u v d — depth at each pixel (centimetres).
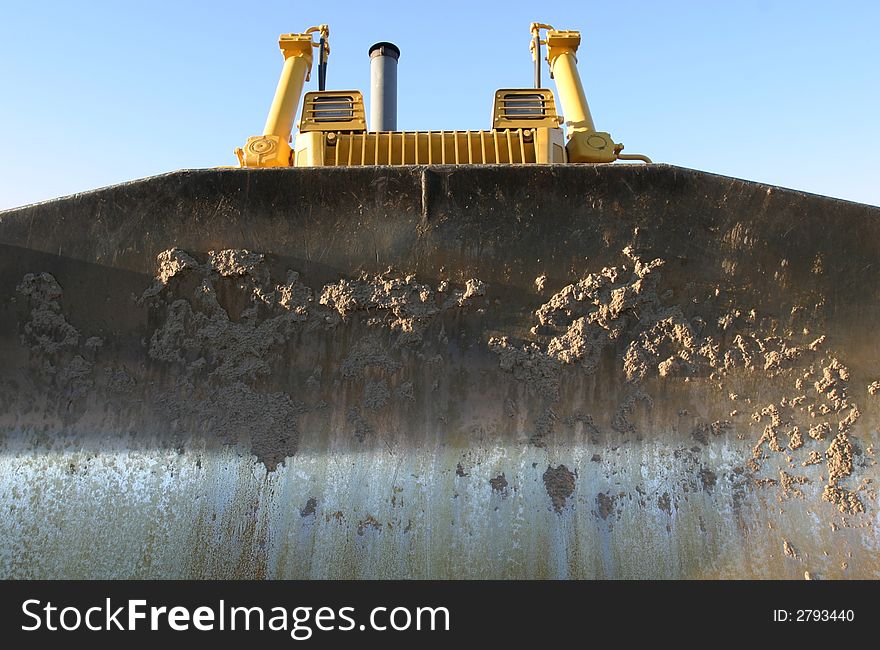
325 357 252
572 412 245
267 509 233
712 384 246
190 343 252
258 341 252
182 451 243
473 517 230
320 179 255
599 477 236
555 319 251
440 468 239
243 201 256
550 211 253
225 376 250
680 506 230
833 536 224
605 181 252
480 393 248
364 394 249
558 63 504
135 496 236
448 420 246
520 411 246
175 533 229
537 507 231
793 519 227
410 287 254
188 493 236
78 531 230
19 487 238
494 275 253
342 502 234
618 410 244
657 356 248
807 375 244
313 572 222
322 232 256
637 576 219
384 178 255
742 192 248
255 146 380
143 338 253
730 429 241
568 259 253
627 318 250
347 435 245
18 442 246
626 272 251
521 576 220
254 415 246
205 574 223
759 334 247
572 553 223
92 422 247
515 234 254
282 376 251
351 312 253
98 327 254
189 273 255
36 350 253
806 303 247
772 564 219
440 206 255
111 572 223
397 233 256
